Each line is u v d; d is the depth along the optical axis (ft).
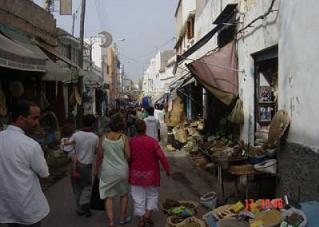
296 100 16.02
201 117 44.09
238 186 19.31
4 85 26.25
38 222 9.35
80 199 17.51
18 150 9.12
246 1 23.94
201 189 22.81
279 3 18.04
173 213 16.67
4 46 19.66
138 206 15.78
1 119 22.38
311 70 14.67
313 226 12.25
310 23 14.69
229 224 13.30
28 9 32.65
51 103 34.88
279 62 17.98
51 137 30.89
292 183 16.14
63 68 32.65
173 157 36.58
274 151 18.43
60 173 27.09
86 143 17.19
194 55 50.34
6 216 9.23
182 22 69.21
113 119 16.02
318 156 13.92
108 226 16.34
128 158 15.78
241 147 20.81
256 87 23.17
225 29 29.17
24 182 9.13
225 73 25.82
